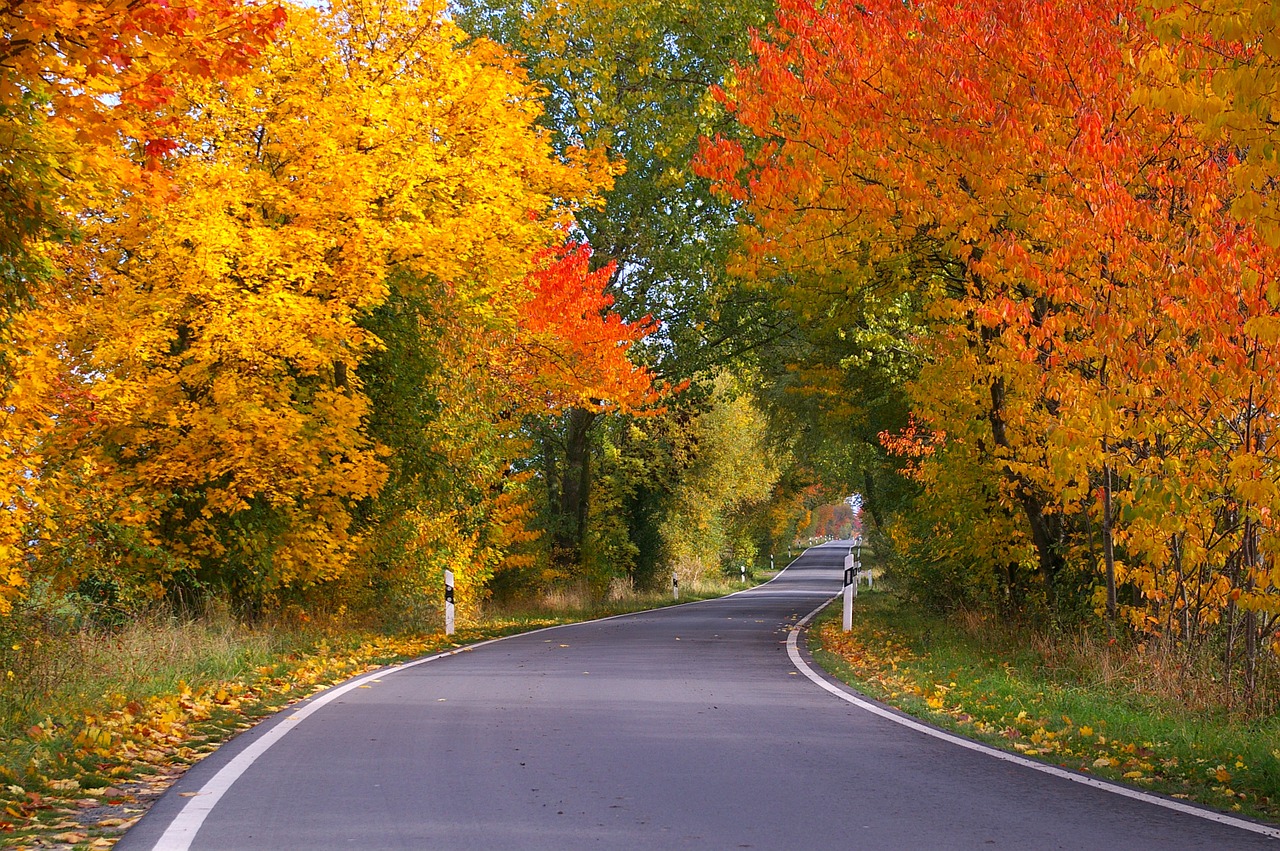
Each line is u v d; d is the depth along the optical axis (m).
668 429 42.53
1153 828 5.82
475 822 5.81
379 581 21.50
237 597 17.56
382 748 8.02
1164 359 10.88
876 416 25.97
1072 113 11.97
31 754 7.25
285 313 14.45
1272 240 8.10
